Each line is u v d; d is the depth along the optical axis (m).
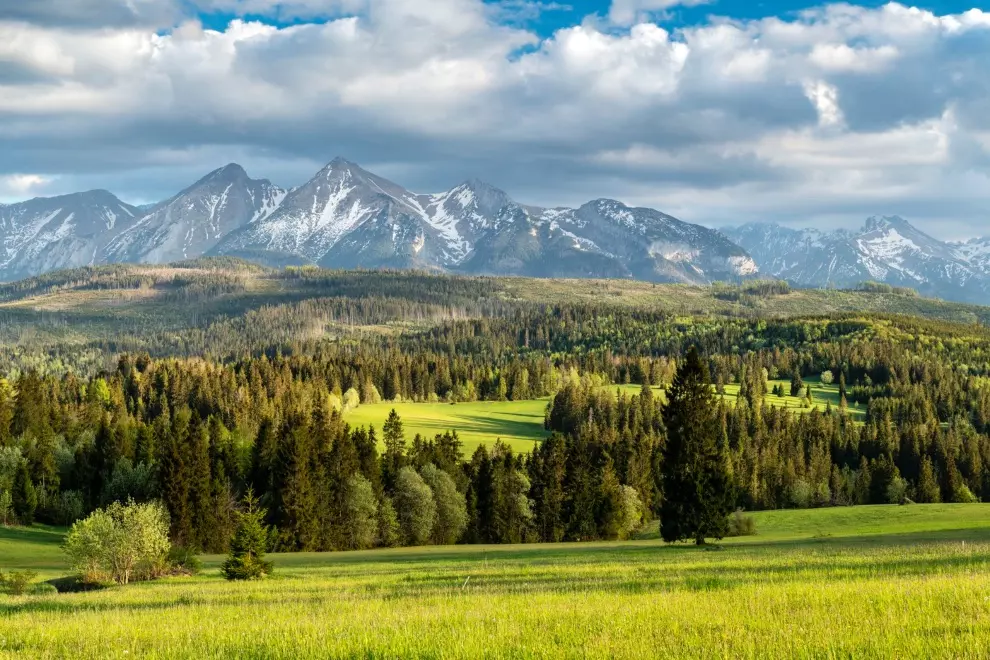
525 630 20.17
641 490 133.38
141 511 58.31
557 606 24.58
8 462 109.62
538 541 114.44
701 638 18.12
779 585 27.83
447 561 67.00
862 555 46.25
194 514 99.75
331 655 18.48
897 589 24.00
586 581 37.38
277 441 117.44
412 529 106.19
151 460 123.06
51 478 115.56
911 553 45.38
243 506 106.19
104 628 25.56
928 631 17.70
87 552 55.78
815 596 23.44
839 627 18.38
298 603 33.06
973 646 15.86
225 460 121.56
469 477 122.00
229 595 40.22
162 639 22.25
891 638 16.69
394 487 110.50
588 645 17.89
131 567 57.81
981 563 35.81
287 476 99.62
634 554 64.25
